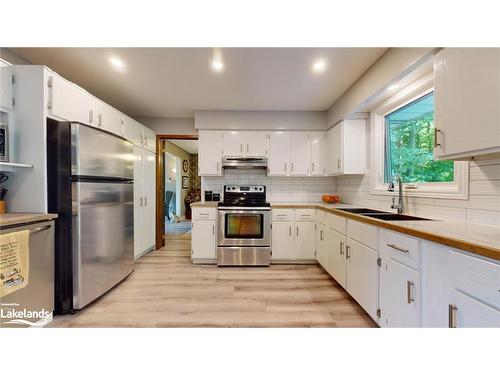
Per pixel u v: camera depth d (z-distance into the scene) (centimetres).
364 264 188
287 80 256
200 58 212
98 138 210
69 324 179
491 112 110
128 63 221
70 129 188
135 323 182
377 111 268
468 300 102
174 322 184
